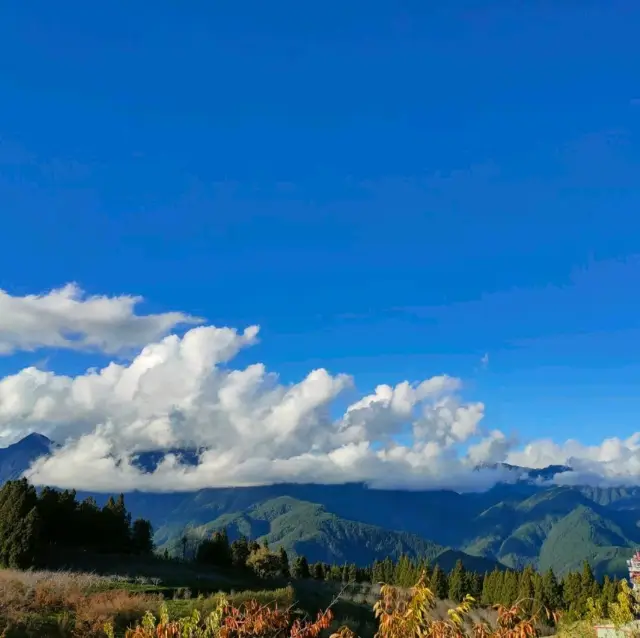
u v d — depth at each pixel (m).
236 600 33.53
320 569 125.31
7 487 62.22
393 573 123.75
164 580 48.72
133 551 84.19
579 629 13.72
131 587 39.88
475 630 7.67
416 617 7.60
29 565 53.56
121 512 84.44
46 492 73.50
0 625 24.17
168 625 9.43
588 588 81.62
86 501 84.12
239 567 92.00
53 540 70.50
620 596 13.69
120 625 26.58
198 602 32.44
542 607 7.93
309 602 41.91
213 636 9.44
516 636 7.50
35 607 27.58
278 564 94.94
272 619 9.46
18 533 54.62
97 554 70.62
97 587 36.91
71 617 26.95
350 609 45.66
